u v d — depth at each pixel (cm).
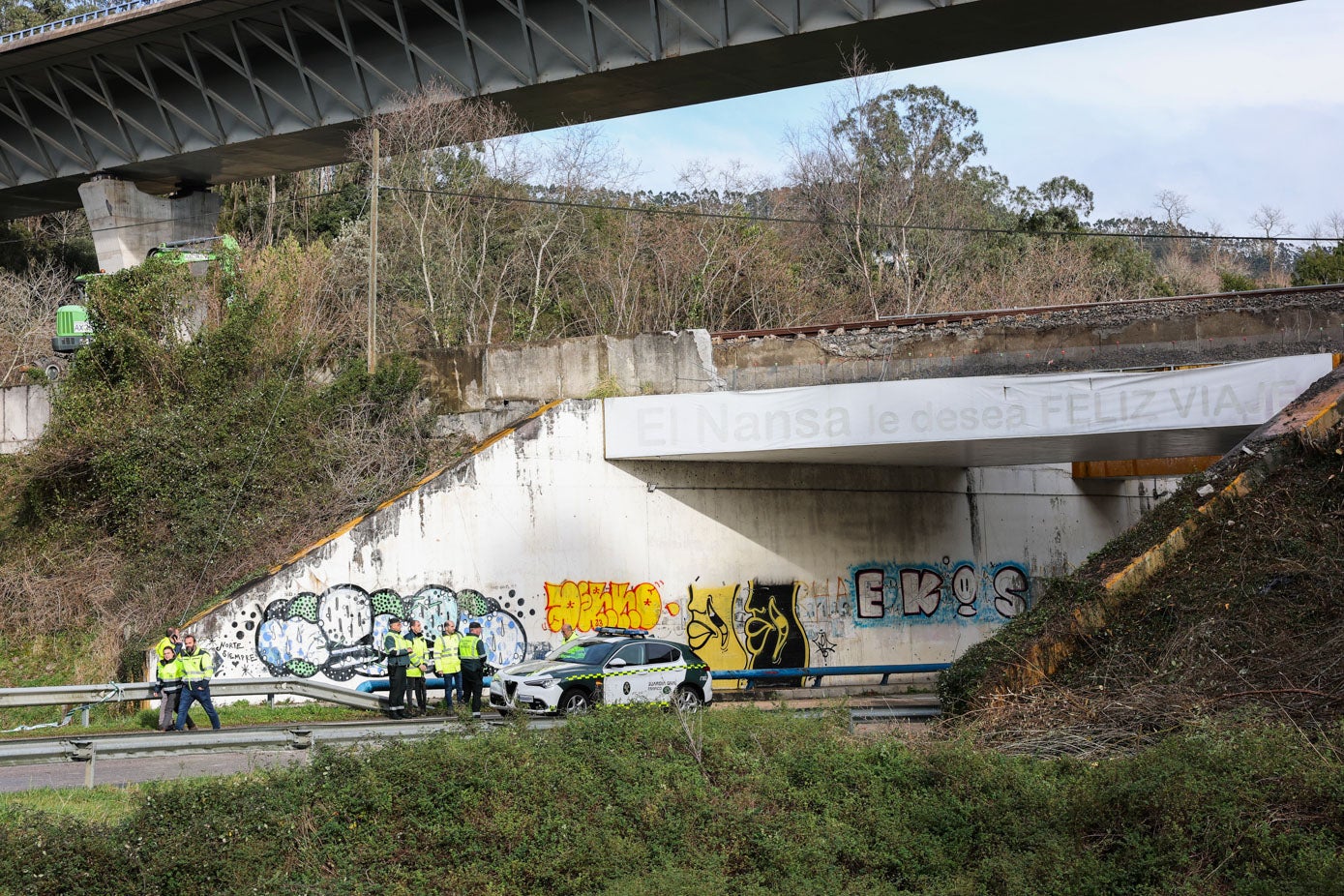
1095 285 6288
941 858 1111
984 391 2514
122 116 4978
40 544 2816
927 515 3244
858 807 1202
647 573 2753
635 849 1123
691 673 2273
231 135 4928
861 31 3791
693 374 2889
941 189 6322
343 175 5831
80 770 1602
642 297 5066
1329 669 1391
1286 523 1703
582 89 4350
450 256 4275
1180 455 3020
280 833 1114
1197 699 1403
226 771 1576
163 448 2722
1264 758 1132
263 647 2328
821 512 3038
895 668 2808
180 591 2536
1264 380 2322
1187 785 1084
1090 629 1670
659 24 4009
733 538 2888
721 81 4272
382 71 4619
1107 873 1027
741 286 5206
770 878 1099
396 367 2984
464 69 4478
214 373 2911
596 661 2184
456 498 2538
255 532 2627
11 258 6150
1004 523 3450
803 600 2972
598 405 2741
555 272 4931
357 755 1267
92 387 2930
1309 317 2625
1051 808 1149
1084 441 2605
